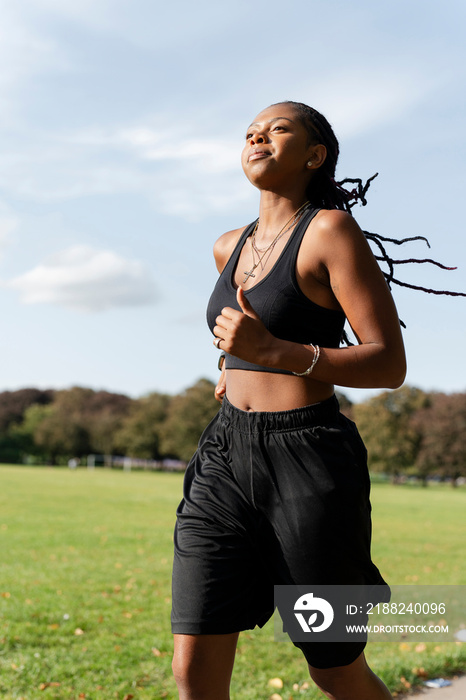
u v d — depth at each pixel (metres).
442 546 13.48
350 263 1.96
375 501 31.97
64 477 44.12
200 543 2.08
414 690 4.02
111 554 10.49
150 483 39.94
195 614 2.02
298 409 2.05
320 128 2.19
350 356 1.88
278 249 2.10
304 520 2.01
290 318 2.02
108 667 4.51
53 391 129.62
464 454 77.94
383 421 81.25
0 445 107.94
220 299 2.21
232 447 2.15
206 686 2.02
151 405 102.56
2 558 9.62
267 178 2.15
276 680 4.21
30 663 4.50
